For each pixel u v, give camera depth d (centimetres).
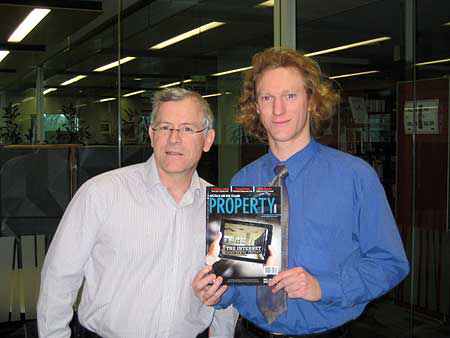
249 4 514
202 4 560
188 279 162
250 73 162
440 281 353
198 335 173
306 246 150
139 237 158
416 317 350
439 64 389
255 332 160
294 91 149
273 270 145
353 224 150
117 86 612
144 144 566
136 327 158
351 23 455
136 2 566
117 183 161
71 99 620
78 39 625
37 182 411
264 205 147
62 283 160
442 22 398
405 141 374
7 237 392
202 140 161
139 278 158
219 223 147
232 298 162
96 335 162
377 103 402
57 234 163
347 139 387
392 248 146
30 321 396
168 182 162
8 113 611
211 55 576
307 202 152
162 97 160
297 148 157
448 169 351
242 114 170
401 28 428
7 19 560
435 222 356
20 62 624
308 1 439
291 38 436
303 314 151
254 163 171
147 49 607
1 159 400
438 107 363
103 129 612
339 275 146
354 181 149
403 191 371
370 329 338
